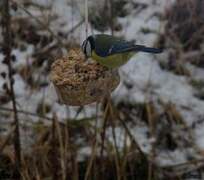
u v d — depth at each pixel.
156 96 7.45
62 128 6.33
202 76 7.91
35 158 6.07
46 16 8.48
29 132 6.60
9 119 6.86
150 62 8.06
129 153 6.37
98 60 4.43
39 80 7.46
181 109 7.40
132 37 8.24
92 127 6.52
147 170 6.36
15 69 7.72
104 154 6.36
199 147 6.84
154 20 8.63
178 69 7.93
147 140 6.89
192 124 7.20
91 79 4.42
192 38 7.92
